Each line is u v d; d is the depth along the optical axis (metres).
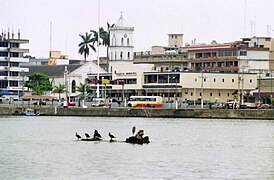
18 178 135.50
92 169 146.75
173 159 163.88
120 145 193.50
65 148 184.75
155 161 159.88
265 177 139.25
